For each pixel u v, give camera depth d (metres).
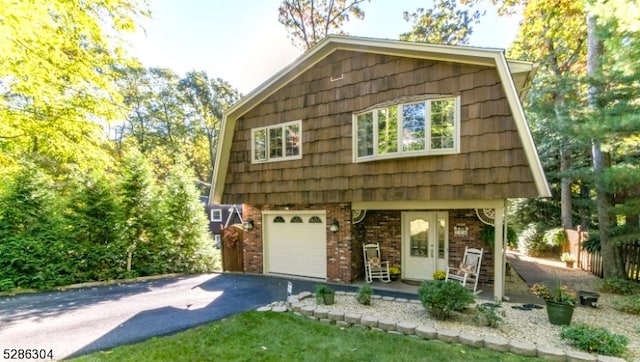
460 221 8.86
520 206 16.53
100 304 7.06
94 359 4.27
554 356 4.11
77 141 7.75
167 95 32.22
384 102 7.93
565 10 13.05
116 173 10.59
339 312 5.78
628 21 5.29
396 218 9.70
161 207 11.30
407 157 7.55
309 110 9.22
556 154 15.04
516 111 6.35
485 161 6.70
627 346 4.35
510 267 10.64
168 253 11.01
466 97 6.98
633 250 8.38
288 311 6.30
